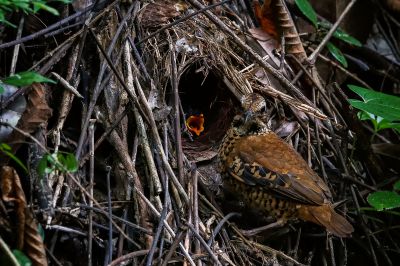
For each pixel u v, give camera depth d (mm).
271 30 11773
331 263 9930
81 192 8758
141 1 10945
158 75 10336
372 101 10125
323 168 10375
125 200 9086
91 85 9781
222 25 10555
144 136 9352
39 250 7621
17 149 8547
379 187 10859
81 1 10320
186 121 11586
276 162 9719
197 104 12039
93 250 8664
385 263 10414
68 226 8523
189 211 8812
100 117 9586
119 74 9766
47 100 9406
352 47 13836
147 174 9312
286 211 9727
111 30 10242
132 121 9672
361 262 10500
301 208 9594
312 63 11773
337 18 13625
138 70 10172
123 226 8844
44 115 8609
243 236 9500
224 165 10086
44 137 8875
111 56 10000
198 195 9570
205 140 11211
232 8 12109
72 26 9883
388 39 14641
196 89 11836
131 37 10406
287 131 10898
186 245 8531
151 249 8062
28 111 8562
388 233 10375
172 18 11062
